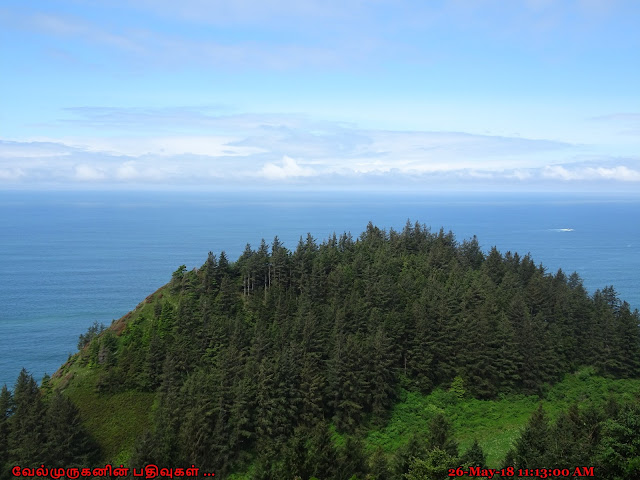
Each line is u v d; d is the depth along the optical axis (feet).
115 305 621.72
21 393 201.36
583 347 260.62
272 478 143.43
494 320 249.96
